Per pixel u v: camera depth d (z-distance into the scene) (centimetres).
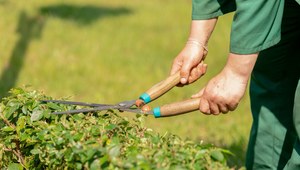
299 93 363
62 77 872
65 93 798
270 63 420
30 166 369
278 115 430
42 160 349
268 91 429
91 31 1183
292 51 416
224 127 666
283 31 407
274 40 342
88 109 362
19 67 908
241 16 336
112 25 1255
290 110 428
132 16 1348
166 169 296
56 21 1238
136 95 809
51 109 371
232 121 696
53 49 1023
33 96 379
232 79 344
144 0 1544
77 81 856
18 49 1010
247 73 342
